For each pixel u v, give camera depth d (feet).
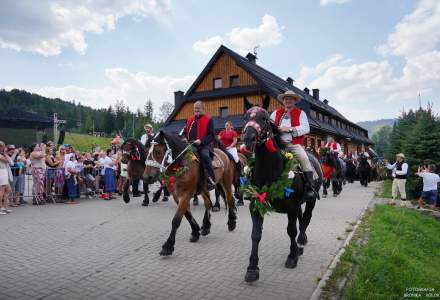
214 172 22.24
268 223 27.53
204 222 22.93
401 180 43.73
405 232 27.66
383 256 19.29
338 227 26.43
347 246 20.44
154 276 15.29
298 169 16.52
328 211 34.30
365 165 66.64
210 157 21.33
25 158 39.04
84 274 15.39
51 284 14.19
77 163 39.96
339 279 15.25
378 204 39.91
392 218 31.14
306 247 20.56
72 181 38.01
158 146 20.03
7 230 23.66
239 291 13.84
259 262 17.53
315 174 18.74
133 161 35.09
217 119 93.20
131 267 16.43
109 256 18.12
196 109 22.53
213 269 16.34
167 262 17.26
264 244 21.03
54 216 29.25
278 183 14.71
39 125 142.41
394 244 22.67
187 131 22.62
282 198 15.07
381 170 91.35
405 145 55.52
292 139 17.69
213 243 21.04
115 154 47.16
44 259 17.47
